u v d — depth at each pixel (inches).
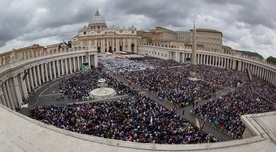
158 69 3398.1
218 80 2603.3
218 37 6200.8
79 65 3727.9
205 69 3526.1
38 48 4394.7
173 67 3690.9
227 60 4175.7
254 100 1711.4
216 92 2140.7
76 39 7691.9
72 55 3405.5
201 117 1483.8
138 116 1323.8
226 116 1389.0
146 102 1642.5
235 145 564.4
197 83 2374.5
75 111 1391.5
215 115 1434.5
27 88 2209.6
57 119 1237.7
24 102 1910.7
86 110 1400.1
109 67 3634.4
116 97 1985.7
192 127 1226.6
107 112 1389.0
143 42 7431.1
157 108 1513.3
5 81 1724.9
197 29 6161.4
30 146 531.5
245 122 713.6
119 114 1357.0
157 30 7303.2
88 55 3708.2
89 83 2348.7
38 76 2539.4
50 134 584.1
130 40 6929.1
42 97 2041.1
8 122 625.0
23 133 582.2
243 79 2733.8
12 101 1766.7
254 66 3565.5
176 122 1273.4
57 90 2273.6
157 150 527.5
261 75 3376.0
